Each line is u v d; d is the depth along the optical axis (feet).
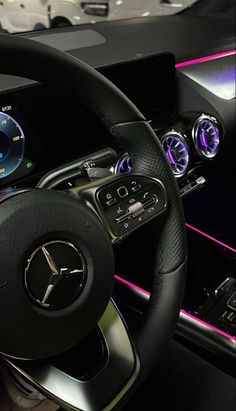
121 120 1.21
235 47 2.64
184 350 1.94
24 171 1.56
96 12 3.84
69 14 3.96
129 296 2.04
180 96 2.24
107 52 2.06
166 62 2.04
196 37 2.56
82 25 2.49
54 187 1.36
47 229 0.98
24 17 3.77
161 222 1.26
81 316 1.04
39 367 1.10
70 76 1.13
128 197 1.16
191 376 1.83
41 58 1.08
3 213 0.96
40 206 0.98
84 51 2.02
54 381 1.09
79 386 1.11
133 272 2.06
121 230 1.15
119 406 1.16
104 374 1.13
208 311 2.15
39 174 1.61
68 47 2.04
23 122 1.52
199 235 2.32
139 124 1.22
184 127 2.12
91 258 1.04
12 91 1.46
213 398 1.75
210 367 1.87
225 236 2.74
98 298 1.06
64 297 1.01
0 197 1.00
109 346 1.16
